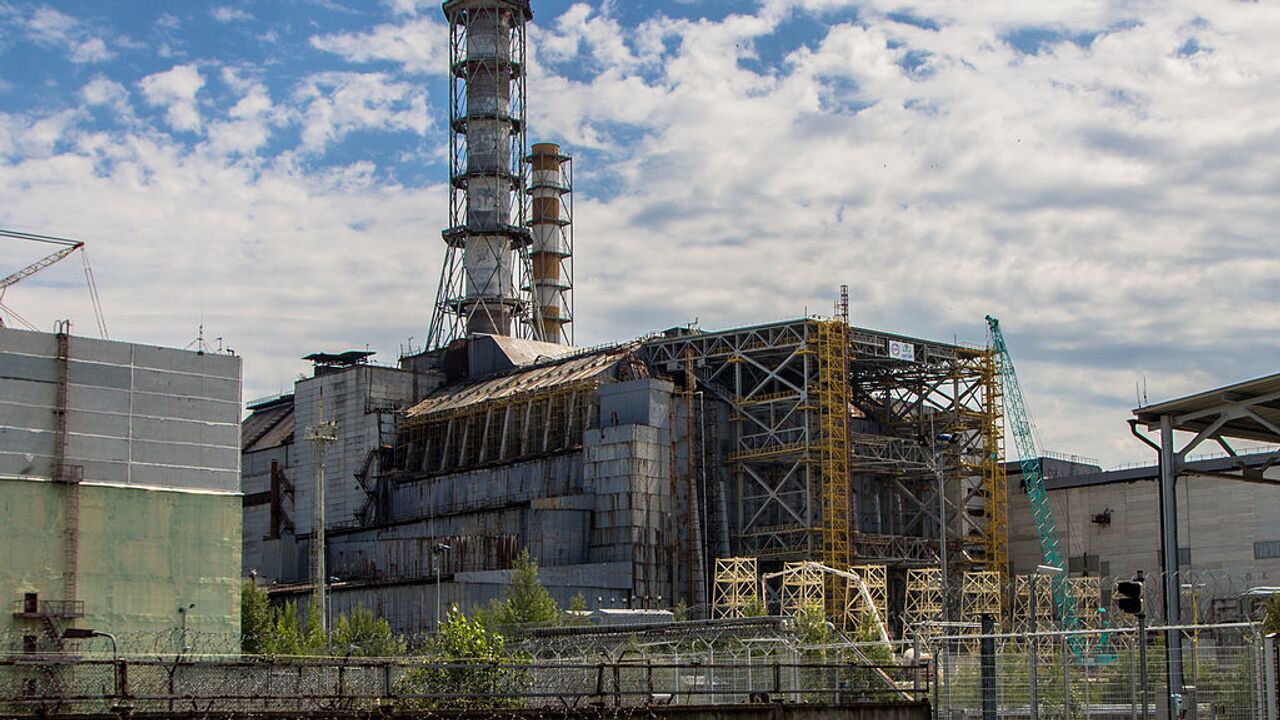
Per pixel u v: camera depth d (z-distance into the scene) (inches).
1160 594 5536.4
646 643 3380.9
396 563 7165.4
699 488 7126.0
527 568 5629.9
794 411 7071.9
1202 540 7150.6
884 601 6845.5
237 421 4050.2
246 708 2299.5
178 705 2405.3
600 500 6889.8
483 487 7514.8
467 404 7815.0
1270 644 2121.1
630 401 7003.0
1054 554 7711.6
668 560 6870.1
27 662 2239.2
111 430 3838.6
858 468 7209.6
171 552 3868.1
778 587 7111.2
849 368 7411.4
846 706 2566.4
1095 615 6491.1
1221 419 3031.5
